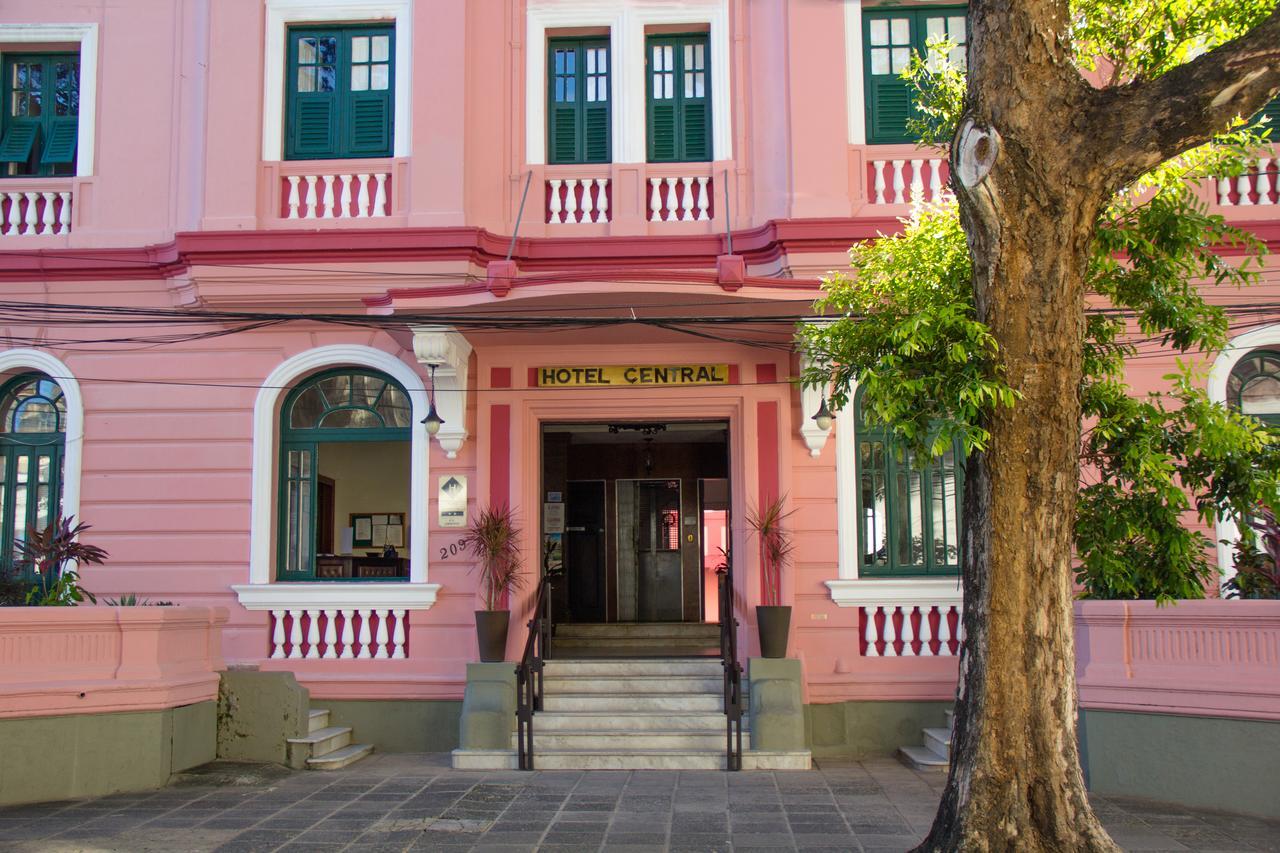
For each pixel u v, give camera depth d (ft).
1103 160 20.06
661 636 48.83
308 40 40.63
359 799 29.63
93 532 38.52
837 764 34.37
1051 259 20.45
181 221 39.86
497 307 34.50
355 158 39.73
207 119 39.06
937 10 39.73
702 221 39.24
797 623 37.17
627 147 39.81
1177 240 23.35
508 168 39.63
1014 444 20.56
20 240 39.93
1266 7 24.07
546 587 38.42
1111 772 30.04
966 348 20.77
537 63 40.34
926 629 37.01
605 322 32.86
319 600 37.60
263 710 34.63
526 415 38.63
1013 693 20.26
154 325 39.24
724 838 25.43
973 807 20.12
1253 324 36.65
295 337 39.09
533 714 34.99
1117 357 24.48
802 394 37.42
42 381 40.32
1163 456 22.56
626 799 29.43
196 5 40.65
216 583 38.14
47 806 28.99
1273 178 37.81
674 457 53.67
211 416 38.91
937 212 25.12
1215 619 28.96
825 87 38.52
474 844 25.08
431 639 37.65
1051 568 20.54
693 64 40.96
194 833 26.17
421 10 39.17
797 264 37.09
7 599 33.76
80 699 30.35
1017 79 20.40
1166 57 25.08
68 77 41.65
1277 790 27.40
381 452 50.83
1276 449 23.36
